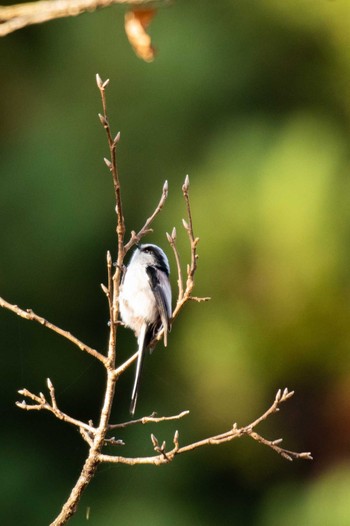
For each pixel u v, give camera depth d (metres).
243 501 15.49
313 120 16.78
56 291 15.74
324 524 15.04
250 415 15.90
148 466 15.09
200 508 15.19
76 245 15.71
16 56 17.31
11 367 15.54
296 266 15.75
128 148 16.56
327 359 15.93
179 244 15.90
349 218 15.80
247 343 15.87
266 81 17.16
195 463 15.39
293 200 15.78
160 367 15.86
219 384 15.87
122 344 15.63
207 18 17.05
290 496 15.41
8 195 16.05
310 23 16.94
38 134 16.53
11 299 15.78
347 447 15.77
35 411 15.42
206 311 15.98
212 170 16.38
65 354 15.66
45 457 15.16
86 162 16.27
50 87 17.09
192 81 16.75
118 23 16.98
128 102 16.72
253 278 15.91
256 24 17.08
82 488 4.88
